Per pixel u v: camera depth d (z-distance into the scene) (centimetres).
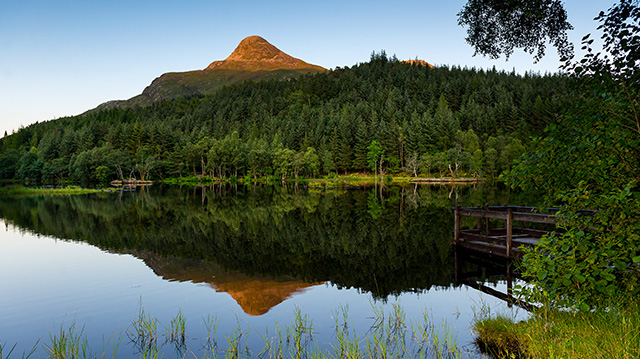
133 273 1093
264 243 1541
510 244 1152
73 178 9238
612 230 516
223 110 17288
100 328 691
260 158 10188
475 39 771
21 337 659
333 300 836
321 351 570
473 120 11119
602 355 425
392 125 10069
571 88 574
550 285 576
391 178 9038
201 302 834
